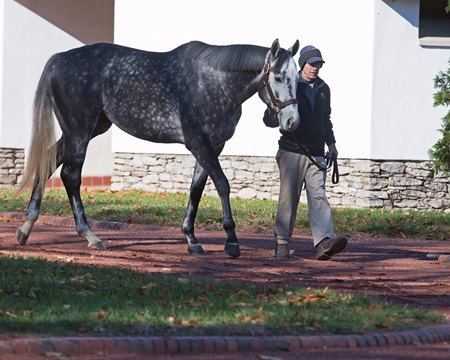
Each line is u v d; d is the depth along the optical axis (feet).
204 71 49.01
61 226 65.82
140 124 50.70
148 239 58.13
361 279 44.29
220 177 49.08
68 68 52.01
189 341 28.66
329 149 50.98
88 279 38.22
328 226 50.44
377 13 80.59
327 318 32.35
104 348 27.96
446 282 44.45
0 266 41.04
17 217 70.18
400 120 81.41
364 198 81.10
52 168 52.70
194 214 51.65
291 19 83.97
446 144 62.08
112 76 51.26
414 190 81.82
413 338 30.99
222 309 33.06
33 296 34.40
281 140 50.70
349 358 28.68
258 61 47.70
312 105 50.11
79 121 51.98
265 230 65.82
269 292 36.81
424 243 62.34
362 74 81.15
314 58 49.78
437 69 82.07
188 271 43.78
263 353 28.81
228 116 49.19
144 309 32.48
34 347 27.40
